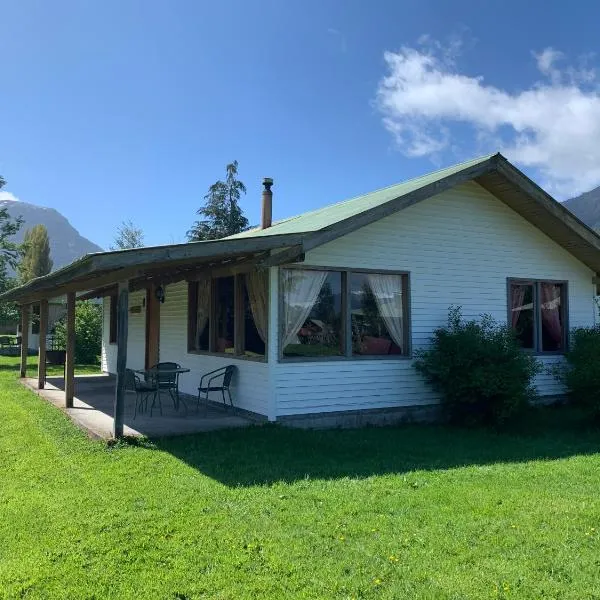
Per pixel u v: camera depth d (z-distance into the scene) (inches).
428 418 390.9
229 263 367.2
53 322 1113.4
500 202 433.7
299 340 350.9
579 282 478.6
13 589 139.8
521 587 141.6
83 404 414.9
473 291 418.6
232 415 368.8
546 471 254.1
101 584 142.8
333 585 141.9
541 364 389.4
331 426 354.9
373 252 376.8
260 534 173.2
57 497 207.2
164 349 514.3
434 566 152.6
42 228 2255.2
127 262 259.6
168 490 215.6
